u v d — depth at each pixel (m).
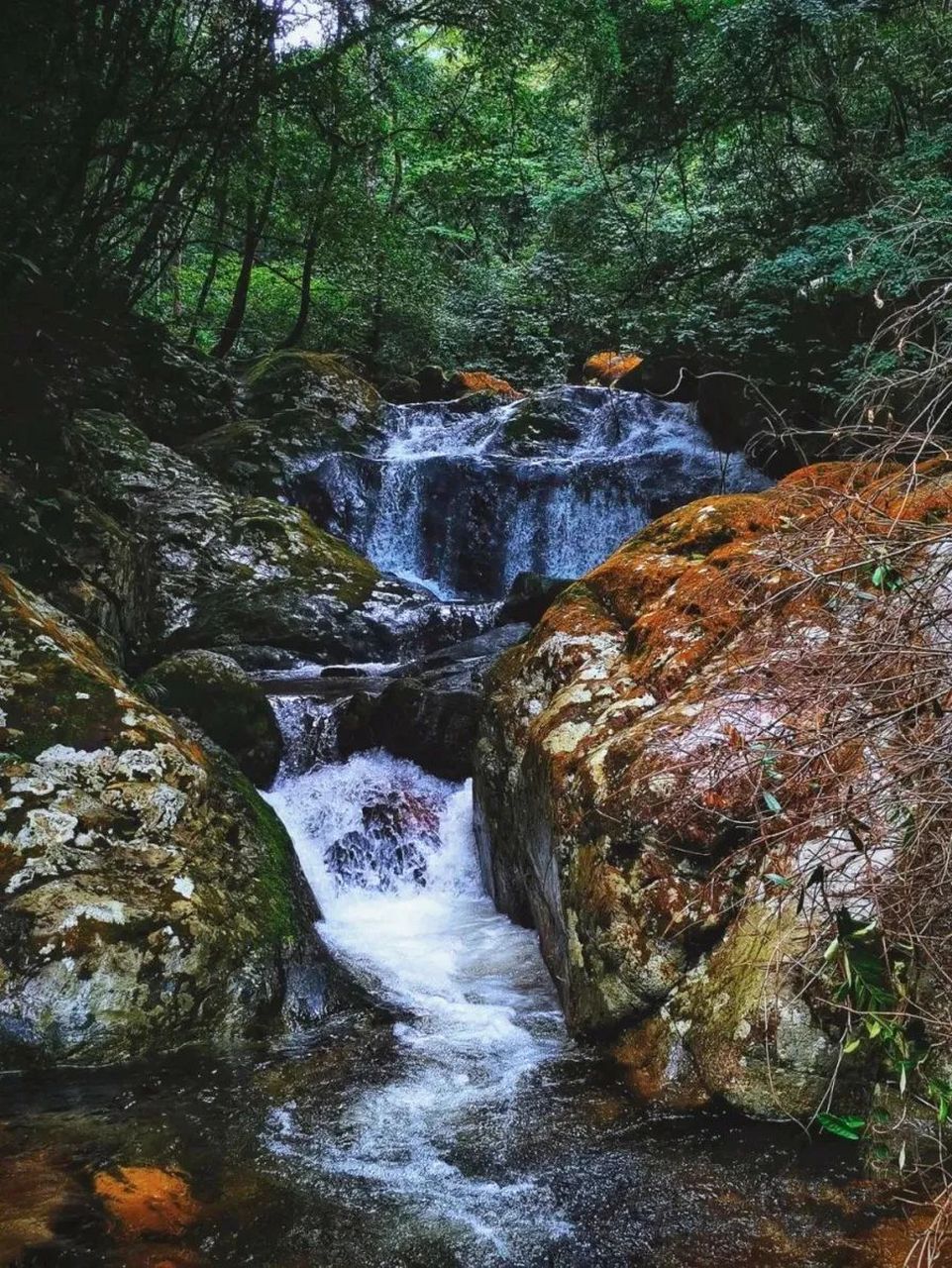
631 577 4.21
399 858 5.07
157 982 3.15
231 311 13.77
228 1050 3.16
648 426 11.06
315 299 15.08
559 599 4.44
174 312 14.62
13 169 7.95
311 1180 2.44
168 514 8.80
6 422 7.03
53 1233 2.19
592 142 14.29
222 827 3.83
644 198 13.34
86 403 9.84
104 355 10.30
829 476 3.15
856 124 10.04
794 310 9.17
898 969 2.02
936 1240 1.97
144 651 7.41
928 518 2.35
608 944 2.96
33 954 3.05
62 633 4.16
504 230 18.09
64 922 3.12
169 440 10.61
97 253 9.89
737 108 10.39
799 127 10.99
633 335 13.05
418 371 14.29
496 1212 2.30
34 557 6.03
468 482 10.44
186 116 9.04
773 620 2.88
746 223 10.82
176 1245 2.17
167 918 3.25
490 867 4.60
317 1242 2.19
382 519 10.55
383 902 4.83
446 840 5.11
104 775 3.54
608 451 11.13
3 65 7.56
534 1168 2.47
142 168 9.32
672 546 4.27
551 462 10.47
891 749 2.04
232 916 3.45
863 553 2.17
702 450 10.35
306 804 5.35
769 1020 2.54
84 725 3.62
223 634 8.07
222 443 10.43
